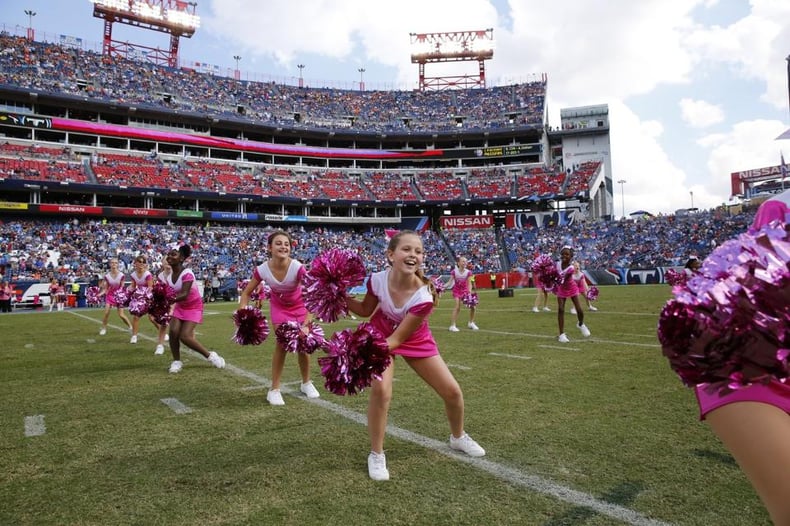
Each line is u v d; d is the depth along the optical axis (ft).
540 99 189.06
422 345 10.42
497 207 168.55
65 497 8.96
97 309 79.92
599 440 11.50
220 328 41.52
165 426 13.35
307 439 12.09
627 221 142.72
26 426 13.47
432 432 12.39
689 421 12.84
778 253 3.74
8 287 76.13
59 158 126.93
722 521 7.63
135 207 135.74
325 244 142.00
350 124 181.68
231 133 165.68
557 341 28.94
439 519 7.83
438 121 187.52
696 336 3.86
